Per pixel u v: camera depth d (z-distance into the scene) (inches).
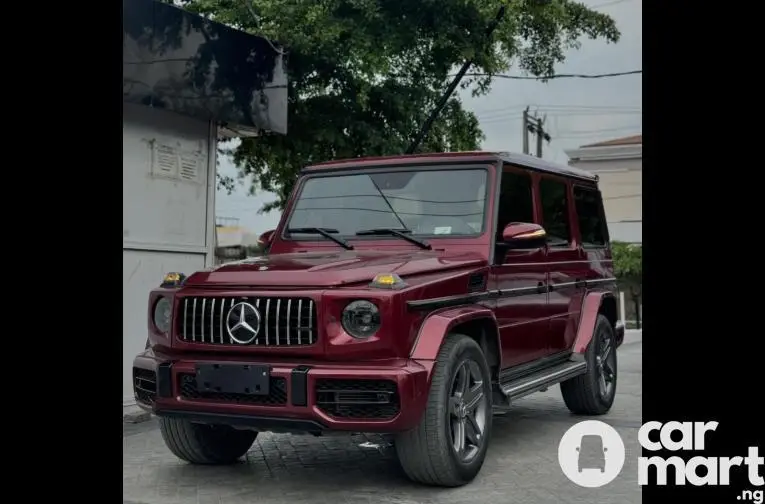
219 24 337.1
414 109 492.4
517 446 237.3
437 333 172.9
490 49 497.7
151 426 281.1
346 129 477.7
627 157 1696.6
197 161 348.2
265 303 171.8
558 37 545.0
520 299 224.1
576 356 267.1
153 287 324.5
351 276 171.6
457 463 179.0
